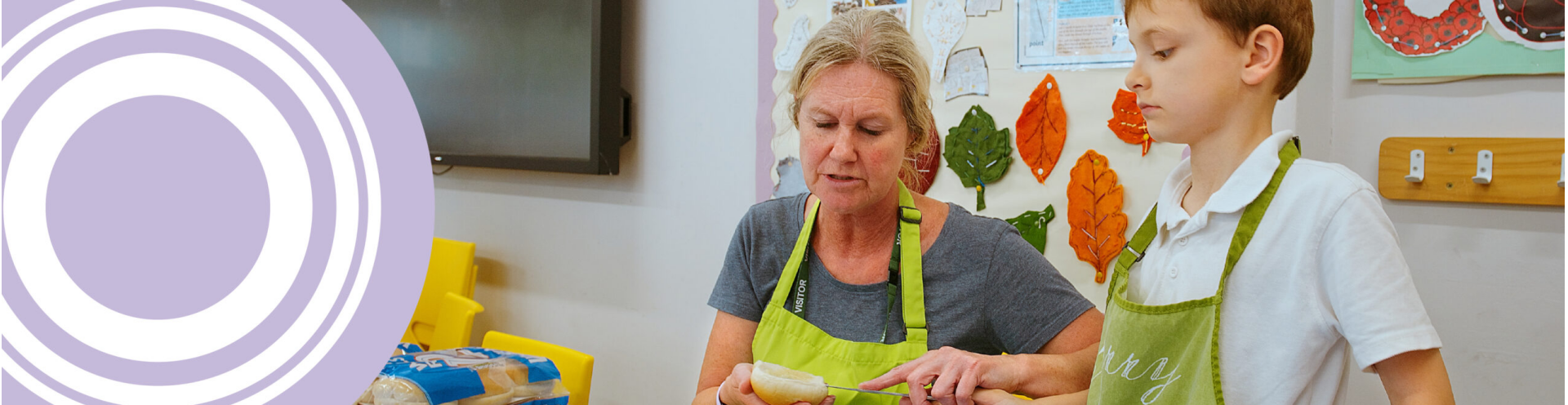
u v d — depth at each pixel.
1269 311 0.70
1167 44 0.71
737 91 2.06
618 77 2.22
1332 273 0.67
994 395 0.88
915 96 0.95
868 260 1.06
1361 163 1.40
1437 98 1.33
